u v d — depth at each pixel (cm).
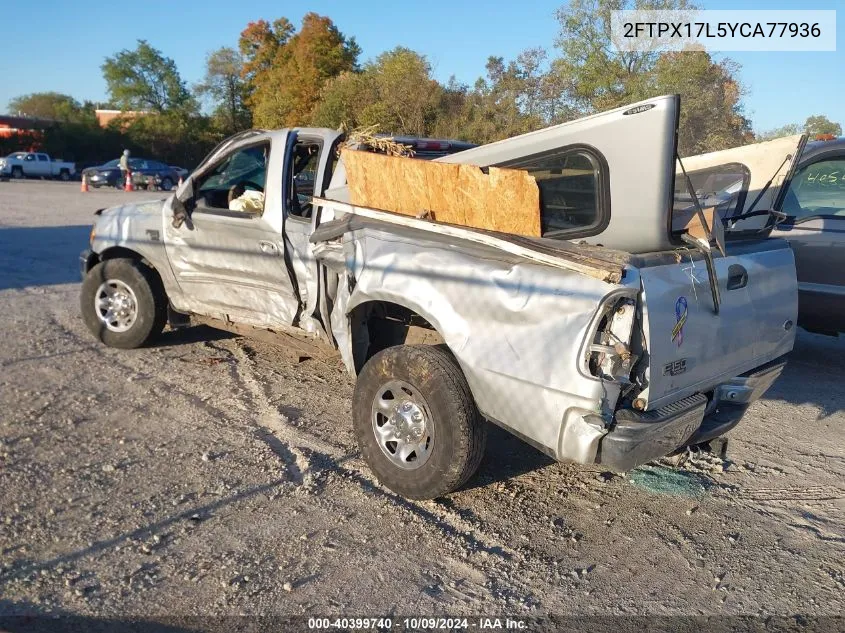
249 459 484
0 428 515
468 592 358
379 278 434
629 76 2234
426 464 415
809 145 732
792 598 367
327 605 342
